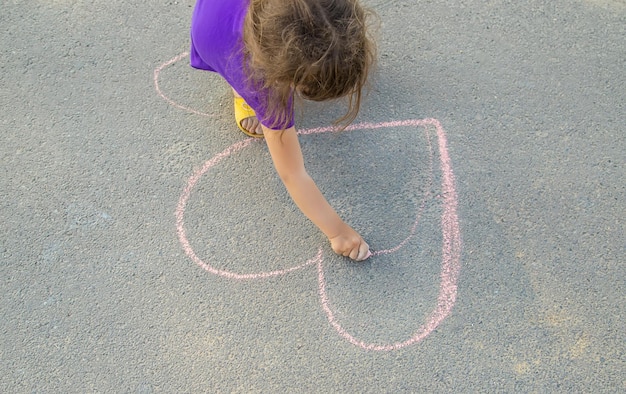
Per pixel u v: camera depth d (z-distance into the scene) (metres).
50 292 2.12
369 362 1.96
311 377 1.95
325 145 2.35
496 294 2.05
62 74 2.58
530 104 2.42
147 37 2.66
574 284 2.05
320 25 1.43
